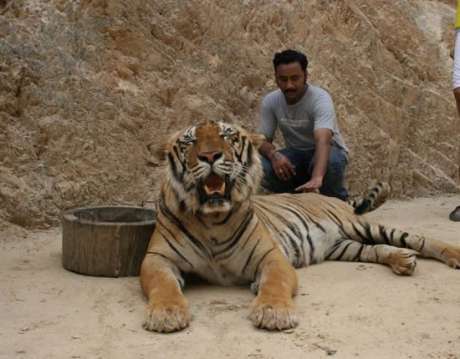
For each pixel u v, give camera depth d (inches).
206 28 324.2
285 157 239.5
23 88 258.4
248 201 167.6
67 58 274.4
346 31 378.0
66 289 168.2
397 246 204.8
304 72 234.4
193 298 161.2
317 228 201.2
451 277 178.5
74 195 255.1
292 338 133.9
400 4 436.1
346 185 339.0
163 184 172.9
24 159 249.3
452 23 453.4
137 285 172.1
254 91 331.6
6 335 135.9
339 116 350.0
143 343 131.9
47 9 279.7
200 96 309.7
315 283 173.5
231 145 162.7
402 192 361.4
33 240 225.0
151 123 290.2
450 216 275.4
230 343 131.5
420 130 387.9
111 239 178.4
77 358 124.6
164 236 168.2
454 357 125.2
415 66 401.7
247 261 168.1
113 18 294.2
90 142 266.8
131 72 294.0
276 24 351.9
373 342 132.1
